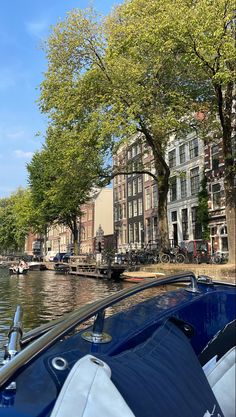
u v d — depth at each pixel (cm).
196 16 1395
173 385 163
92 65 1880
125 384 138
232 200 1762
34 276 3181
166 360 178
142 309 239
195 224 3108
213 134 2133
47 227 4606
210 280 308
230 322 263
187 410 157
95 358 133
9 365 123
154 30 1450
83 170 2000
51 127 2100
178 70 1734
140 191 4166
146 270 2220
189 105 1817
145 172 2261
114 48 1664
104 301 178
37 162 3919
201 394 179
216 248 2762
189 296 270
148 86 1708
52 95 1952
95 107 1842
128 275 2203
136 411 131
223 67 1470
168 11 1447
